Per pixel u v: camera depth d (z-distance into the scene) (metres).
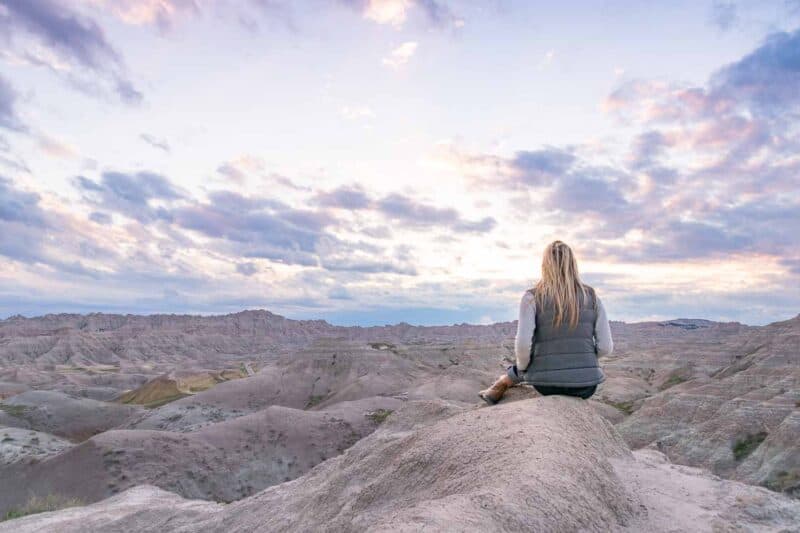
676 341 145.62
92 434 105.25
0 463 70.75
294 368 145.50
